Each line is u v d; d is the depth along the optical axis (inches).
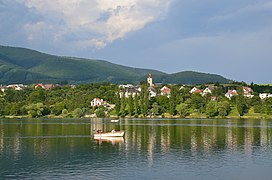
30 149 4160.9
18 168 3088.1
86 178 2741.1
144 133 5954.7
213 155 3727.9
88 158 3555.6
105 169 3043.8
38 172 2940.5
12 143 4690.0
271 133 5935.0
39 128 7027.6
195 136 5487.2
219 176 2824.8
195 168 3093.0
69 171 2974.9
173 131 6304.1
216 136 5477.4
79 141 4923.7
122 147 4311.0
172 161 3390.7
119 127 7244.1
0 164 3255.4
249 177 2805.1
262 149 4141.2
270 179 2748.5
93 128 7017.7
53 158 3558.1
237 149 4143.7
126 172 2933.1
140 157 3604.8
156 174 2869.1
